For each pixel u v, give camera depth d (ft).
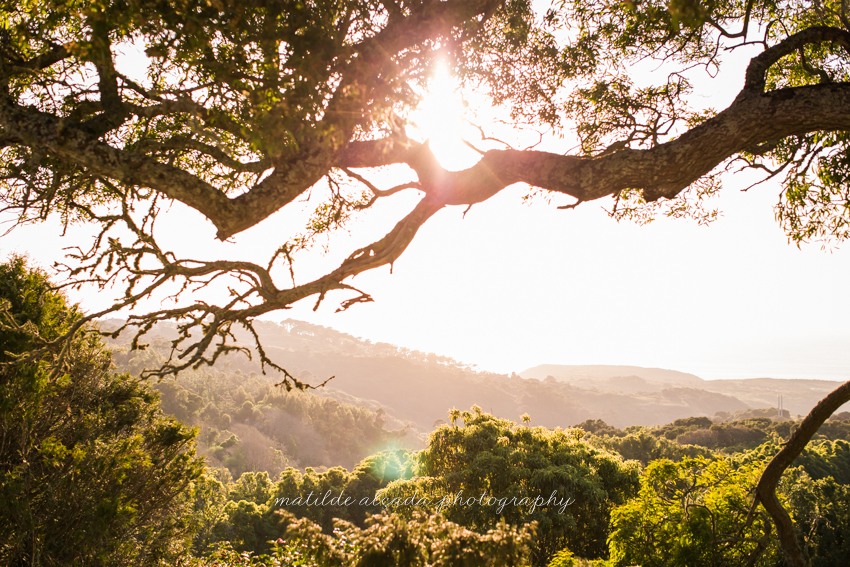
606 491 49.88
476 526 44.42
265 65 7.61
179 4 7.30
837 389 11.35
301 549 8.91
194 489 29.84
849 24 9.54
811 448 135.44
